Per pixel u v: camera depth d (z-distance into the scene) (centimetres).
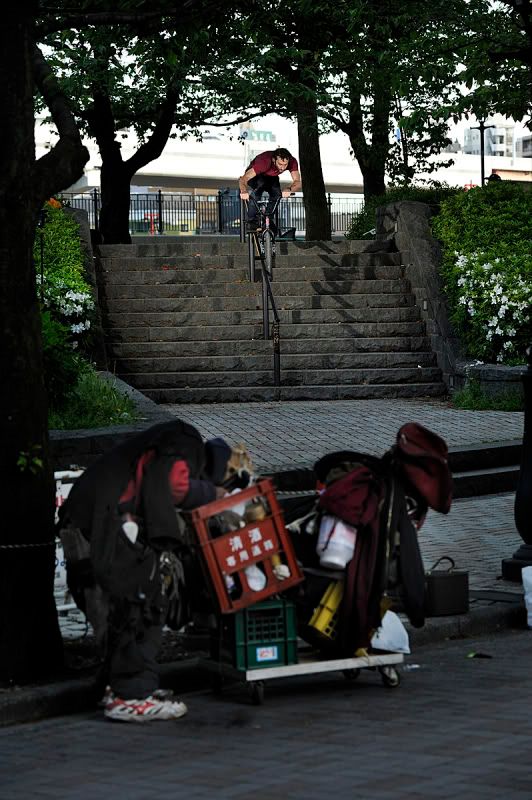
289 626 665
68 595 803
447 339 1839
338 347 1880
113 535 628
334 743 576
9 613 676
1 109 679
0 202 676
